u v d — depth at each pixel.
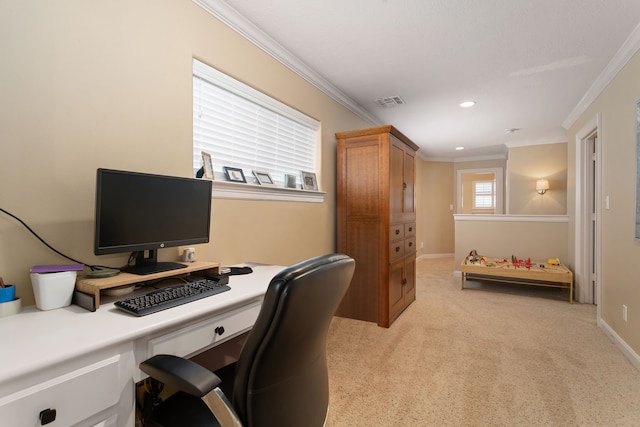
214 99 1.95
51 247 1.18
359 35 2.19
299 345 0.76
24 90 1.11
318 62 2.57
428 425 1.51
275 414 0.75
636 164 2.11
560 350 2.34
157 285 1.40
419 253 6.79
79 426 0.77
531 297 3.82
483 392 1.79
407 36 2.19
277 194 2.36
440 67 2.64
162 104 1.58
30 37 1.12
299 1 1.84
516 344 2.45
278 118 2.48
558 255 4.24
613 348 2.37
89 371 0.78
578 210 3.66
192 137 1.73
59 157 1.20
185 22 1.70
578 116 3.68
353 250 3.03
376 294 2.91
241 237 2.05
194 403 0.95
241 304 1.25
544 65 2.59
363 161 2.98
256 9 1.92
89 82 1.29
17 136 1.09
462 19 1.99
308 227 2.74
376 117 4.00
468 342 2.49
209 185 1.61
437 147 5.94
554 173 5.16
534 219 4.37
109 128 1.36
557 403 1.68
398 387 1.84
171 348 0.98
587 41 2.22
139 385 1.36
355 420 1.55
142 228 1.29
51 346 0.75
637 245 2.10
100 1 1.33
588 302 3.57
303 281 0.68
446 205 7.13
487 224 4.66
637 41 2.10
